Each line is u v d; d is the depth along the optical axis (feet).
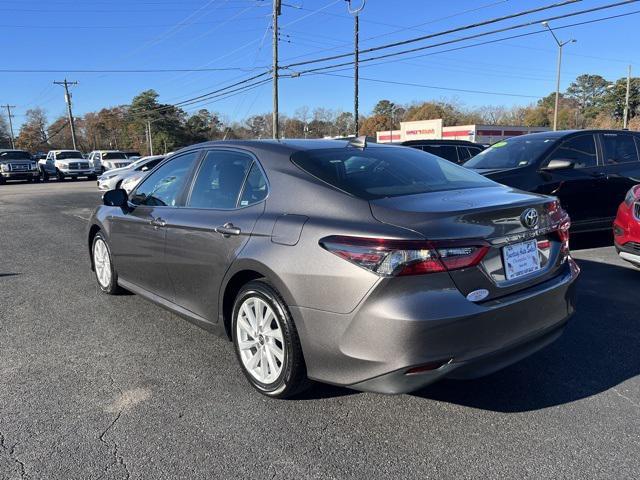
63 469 8.39
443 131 197.16
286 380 9.96
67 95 200.95
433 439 9.15
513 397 10.59
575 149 24.00
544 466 8.34
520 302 9.32
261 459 8.63
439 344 8.48
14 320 15.62
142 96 281.74
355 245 8.74
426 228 8.59
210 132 300.20
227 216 11.44
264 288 10.12
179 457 8.70
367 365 8.69
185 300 12.98
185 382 11.43
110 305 16.92
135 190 15.90
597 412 9.96
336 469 8.36
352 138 13.14
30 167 101.76
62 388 11.19
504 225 9.36
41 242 29.53
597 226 24.39
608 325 14.46
